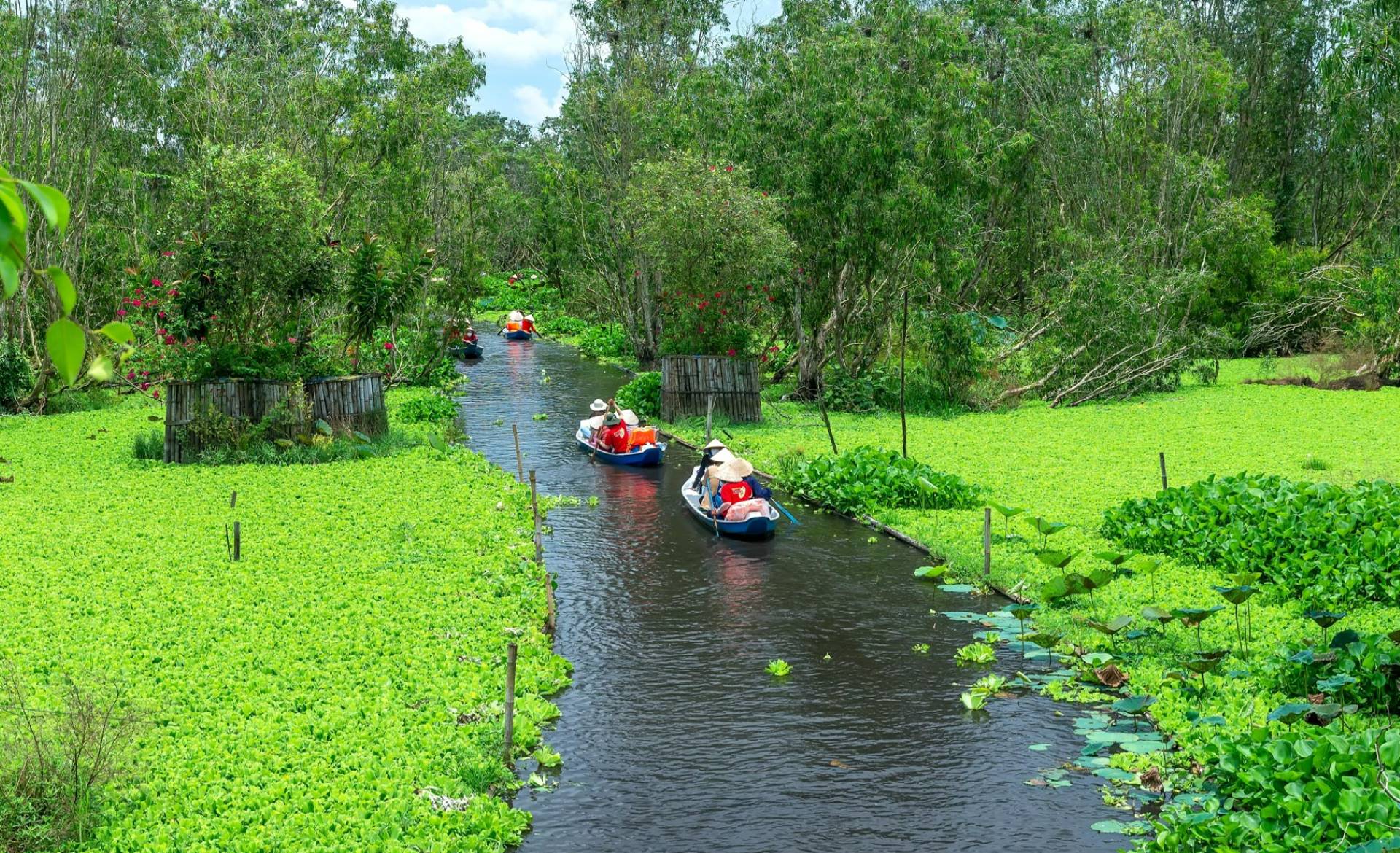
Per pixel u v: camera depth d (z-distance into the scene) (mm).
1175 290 32219
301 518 17094
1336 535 13641
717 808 8539
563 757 9430
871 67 28000
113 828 7598
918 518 17688
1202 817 7391
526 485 20531
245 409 22469
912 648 12078
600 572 15133
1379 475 19203
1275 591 13062
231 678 10461
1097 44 38625
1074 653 11578
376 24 36281
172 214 23125
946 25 28609
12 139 27328
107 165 33375
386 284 25906
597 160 40750
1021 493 19031
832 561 15625
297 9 38188
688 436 26406
